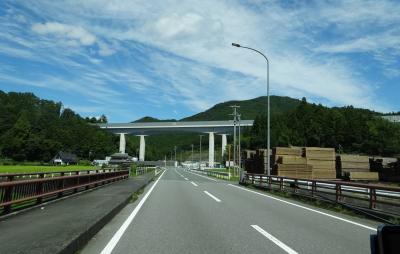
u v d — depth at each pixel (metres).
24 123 114.31
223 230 10.65
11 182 11.01
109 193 20.19
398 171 33.12
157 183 36.66
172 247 8.39
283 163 33.16
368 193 14.08
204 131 119.19
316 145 101.81
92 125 143.25
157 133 128.00
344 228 11.32
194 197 21.27
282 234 10.14
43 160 117.69
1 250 6.75
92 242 8.95
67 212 12.08
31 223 9.82
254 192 25.77
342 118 102.88
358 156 35.06
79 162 114.94
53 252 6.60
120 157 97.31
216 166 129.50
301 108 117.00
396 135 90.94
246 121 118.81
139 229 10.76
